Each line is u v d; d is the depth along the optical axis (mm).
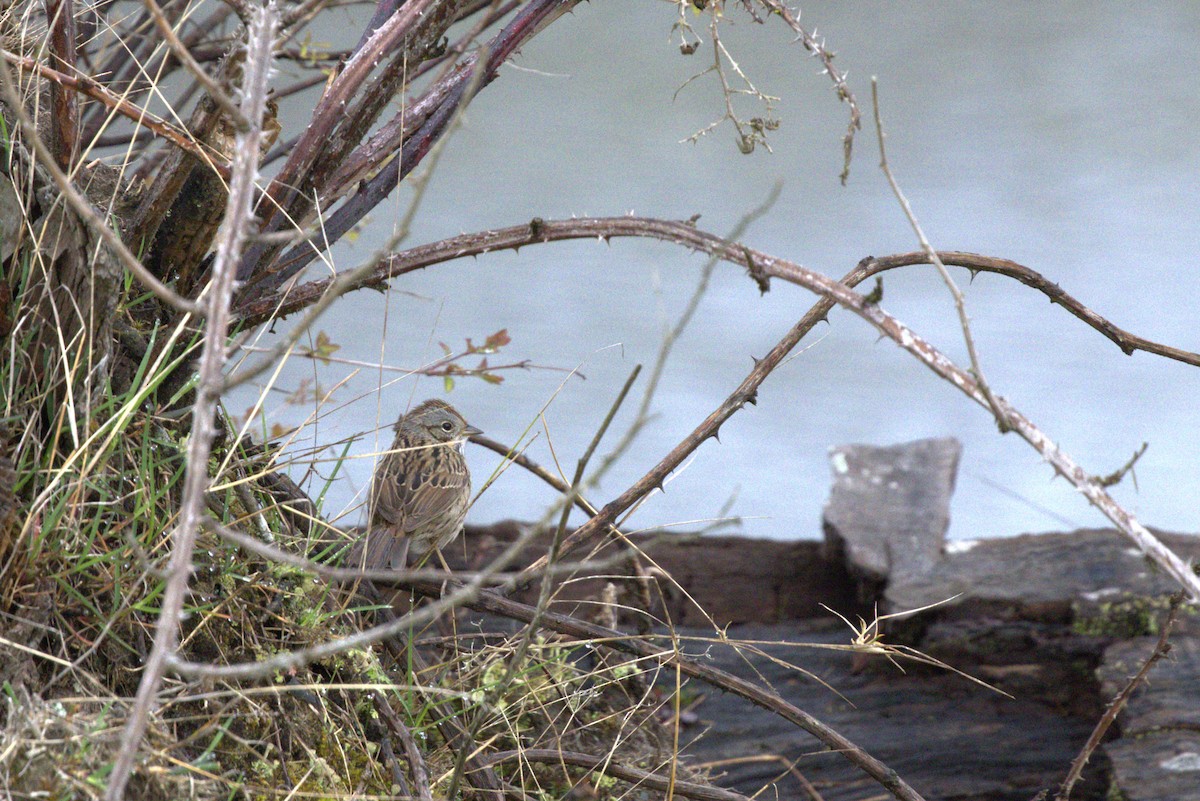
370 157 6812
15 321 5621
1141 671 6273
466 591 3520
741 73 6168
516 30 6828
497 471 7156
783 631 10391
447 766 6297
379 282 6418
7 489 5059
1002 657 9430
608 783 7125
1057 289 6250
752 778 8414
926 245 4477
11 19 6863
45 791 4395
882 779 6250
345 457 6543
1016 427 4441
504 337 7254
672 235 5434
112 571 5402
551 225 5883
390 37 6336
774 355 6562
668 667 9102
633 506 6723
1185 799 7410
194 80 9242
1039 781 8320
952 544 10664
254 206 6531
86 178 6926
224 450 6438
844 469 11906
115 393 6086
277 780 5406
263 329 6629
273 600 6074
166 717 5383
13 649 4867
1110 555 10312
